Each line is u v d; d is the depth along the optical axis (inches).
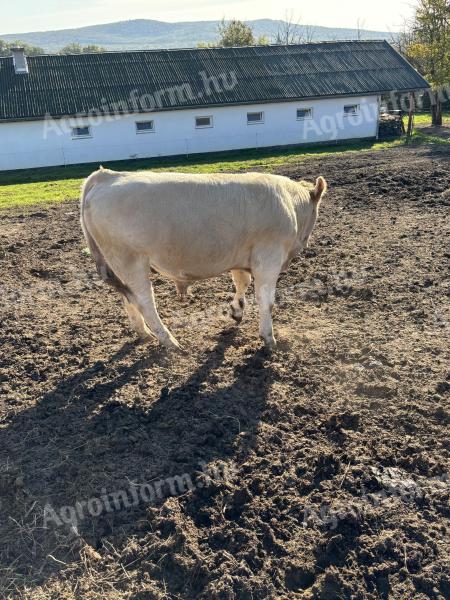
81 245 432.8
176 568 149.3
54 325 287.9
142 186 214.5
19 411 214.2
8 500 172.7
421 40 1300.4
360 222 459.8
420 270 345.1
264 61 1222.3
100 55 1189.1
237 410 211.2
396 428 202.2
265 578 146.3
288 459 186.9
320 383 228.8
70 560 153.1
